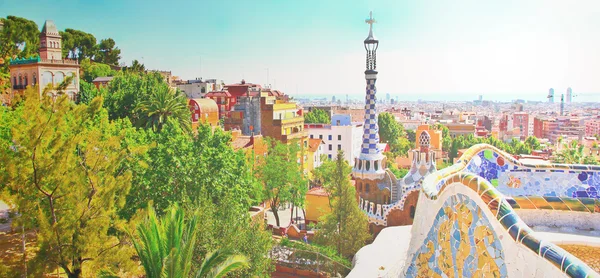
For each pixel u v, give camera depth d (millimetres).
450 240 17125
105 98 68312
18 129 23969
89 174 25500
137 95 67125
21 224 23516
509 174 24766
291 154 63562
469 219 15664
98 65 124000
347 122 121375
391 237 35594
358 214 39719
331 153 114750
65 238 23500
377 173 51312
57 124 24797
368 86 52094
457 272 16375
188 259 22016
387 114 151625
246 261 23781
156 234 22562
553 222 21250
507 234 13422
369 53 51750
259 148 67625
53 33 91750
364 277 26859
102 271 23391
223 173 36906
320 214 57875
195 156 36531
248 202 39594
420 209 21312
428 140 50312
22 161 23484
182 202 30453
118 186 25891
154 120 54469
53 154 24266
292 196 58062
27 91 25000
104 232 24719
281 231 50094
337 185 39938
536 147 144375
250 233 30141
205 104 82312
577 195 23578
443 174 22422
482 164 24859
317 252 36531
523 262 12641
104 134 37219
